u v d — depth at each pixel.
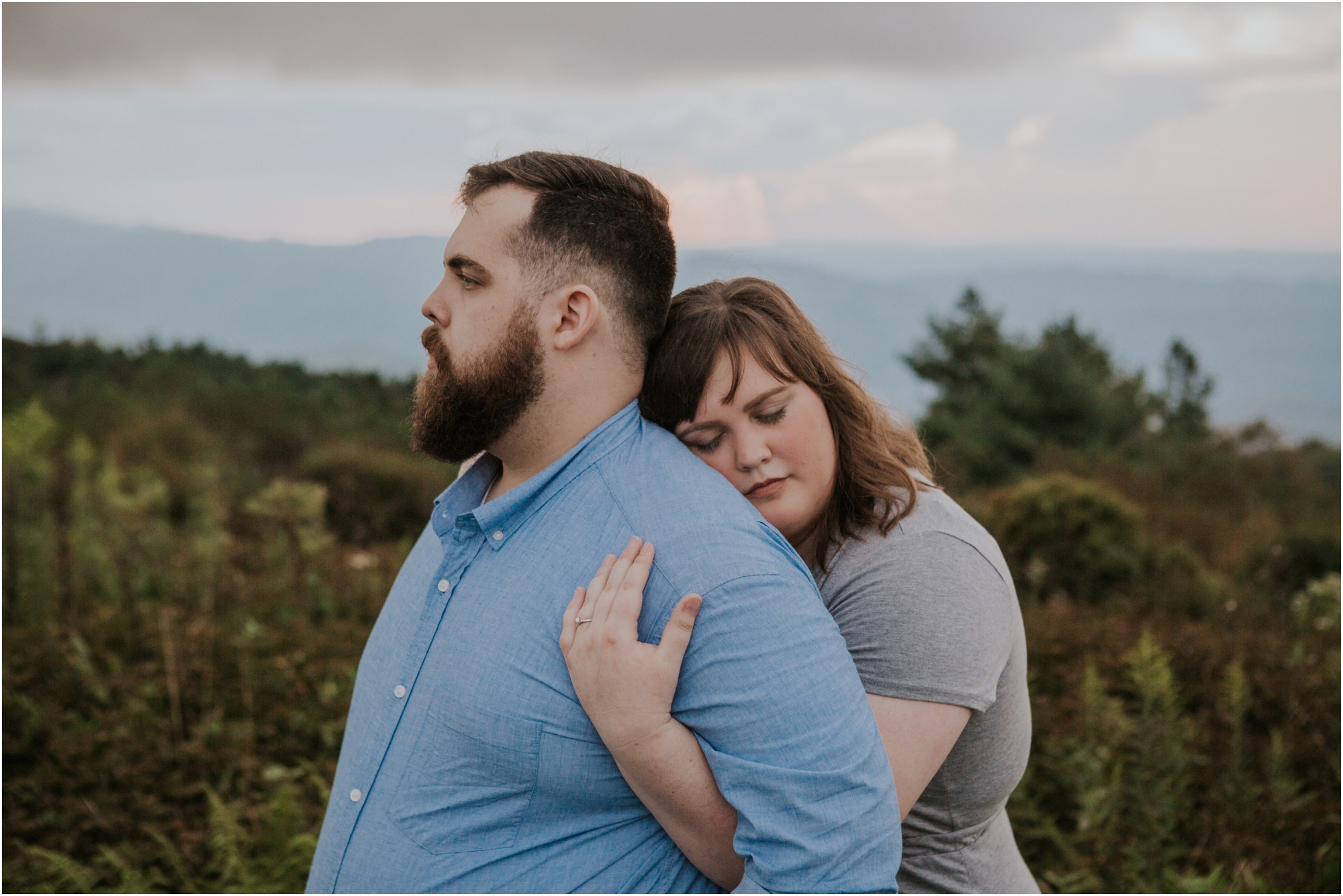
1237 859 3.12
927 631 1.36
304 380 15.13
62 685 4.09
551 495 1.34
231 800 3.41
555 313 1.33
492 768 1.26
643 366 1.44
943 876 1.56
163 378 13.30
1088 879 2.97
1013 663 1.50
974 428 13.16
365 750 1.38
